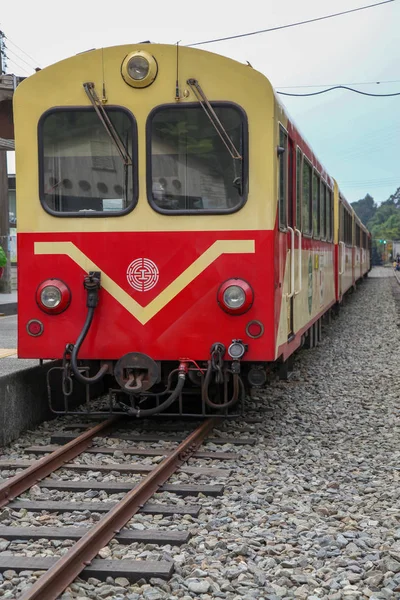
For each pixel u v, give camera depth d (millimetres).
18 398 7359
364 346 14664
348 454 6898
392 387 10344
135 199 6926
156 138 6910
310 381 10773
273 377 10984
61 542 4535
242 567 4207
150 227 6918
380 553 4449
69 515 5074
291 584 4035
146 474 6062
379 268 95562
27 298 7086
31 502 5289
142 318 6945
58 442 7082
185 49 6828
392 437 7562
